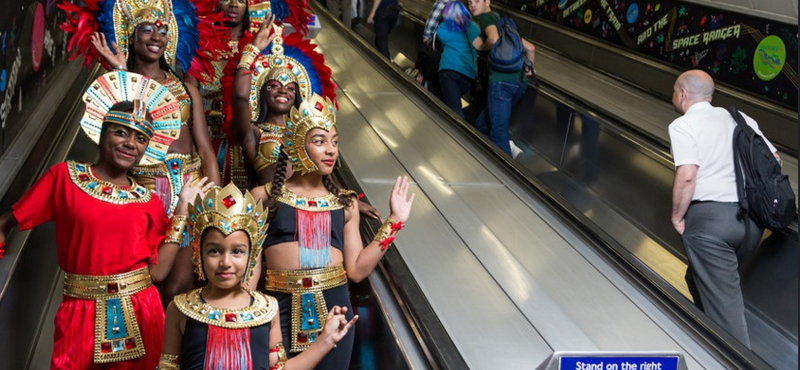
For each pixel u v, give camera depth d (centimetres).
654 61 977
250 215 294
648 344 409
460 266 467
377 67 884
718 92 841
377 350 393
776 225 518
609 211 752
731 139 531
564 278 469
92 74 730
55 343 344
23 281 398
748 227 525
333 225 370
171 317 299
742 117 538
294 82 477
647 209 711
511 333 404
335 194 378
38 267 433
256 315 299
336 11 1422
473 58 867
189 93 451
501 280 458
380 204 543
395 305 405
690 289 568
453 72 862
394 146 663
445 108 746
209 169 456
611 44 1071
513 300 437
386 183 585
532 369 374
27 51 519
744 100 807
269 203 363
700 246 529
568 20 1193
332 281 368
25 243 402
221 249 292
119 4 439
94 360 341
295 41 494
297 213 366
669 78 942
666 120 870
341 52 952
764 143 526
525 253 495
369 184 578
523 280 461
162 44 441
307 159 362
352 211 382
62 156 511
